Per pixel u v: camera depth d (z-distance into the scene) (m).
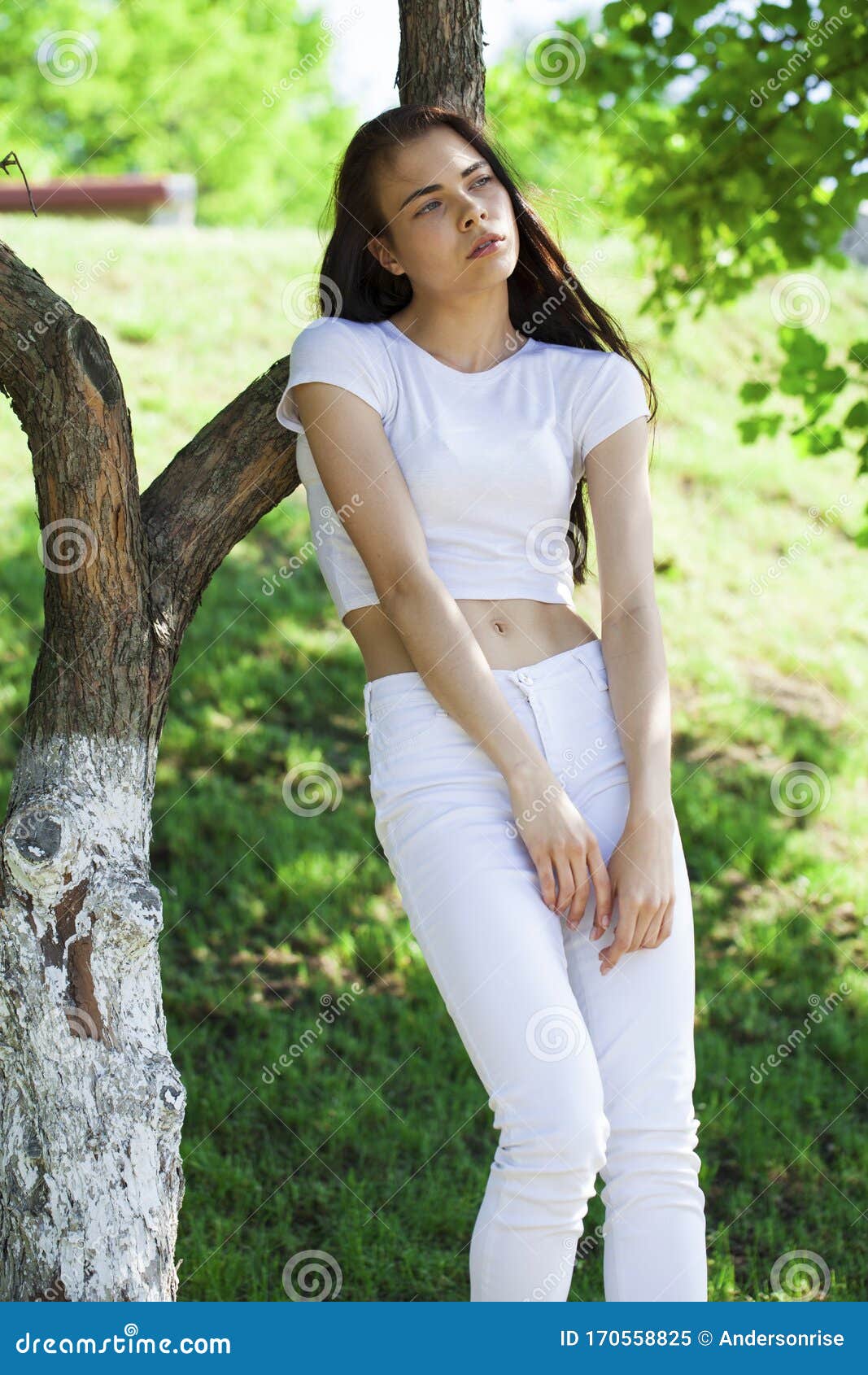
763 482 7.04
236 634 5.28
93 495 2.08
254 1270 2.78
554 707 1.99
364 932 3.91
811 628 6.03
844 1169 3.24
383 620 2.05
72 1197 1.88
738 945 4.10
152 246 8.28
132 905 1.97
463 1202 2.99
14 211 12.34
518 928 1.82
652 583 2.11
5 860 1.95
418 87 2.52
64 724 2.07
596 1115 1.75
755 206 4.33
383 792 2.00
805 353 3.99
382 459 1.99
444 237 2.07
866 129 4.04
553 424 2.10
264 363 7.12
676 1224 1.81
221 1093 3.30
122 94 14.33
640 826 1.93
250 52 14.45
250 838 4.26
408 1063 3.46
